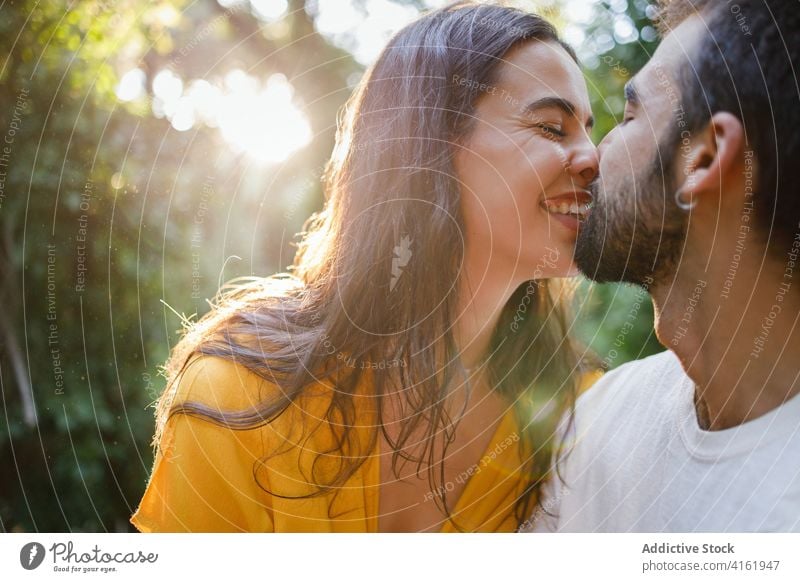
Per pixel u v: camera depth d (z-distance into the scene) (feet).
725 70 2.29
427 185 2.43
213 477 2.42
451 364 2.52
